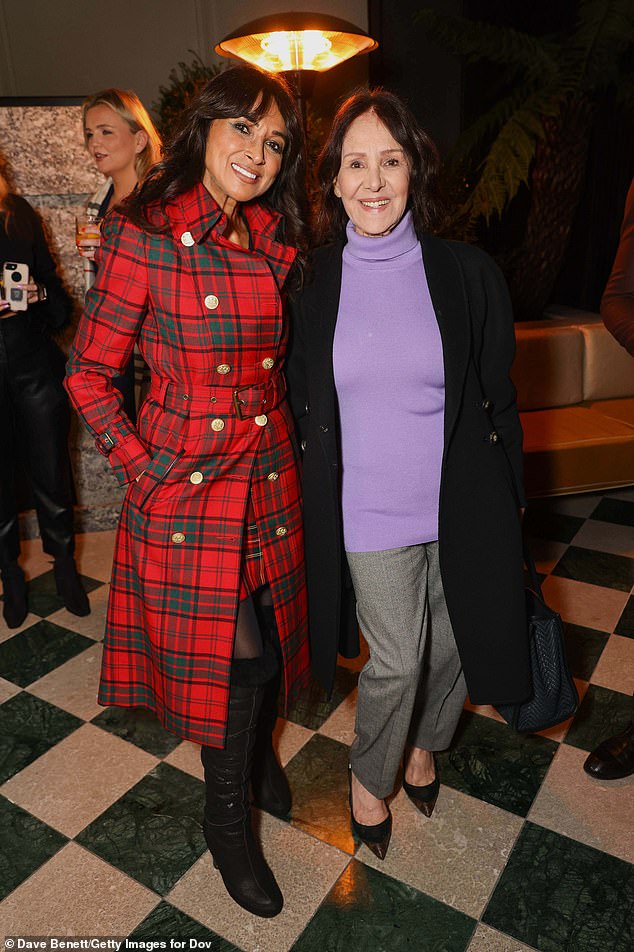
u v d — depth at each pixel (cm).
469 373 158
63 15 519
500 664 167
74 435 353
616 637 272
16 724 239
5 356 266
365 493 159
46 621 295
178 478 152
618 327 197
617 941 164
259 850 177
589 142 486
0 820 202
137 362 239
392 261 155
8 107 304
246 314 148
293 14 373
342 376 155
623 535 346
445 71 527
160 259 143
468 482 158
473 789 207
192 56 536
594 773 209
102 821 201
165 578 156
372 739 171
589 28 415
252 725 163
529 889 177
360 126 147
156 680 166
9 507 285
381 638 162
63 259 328
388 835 187
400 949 164
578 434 344
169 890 180
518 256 516
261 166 145
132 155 269
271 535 162
